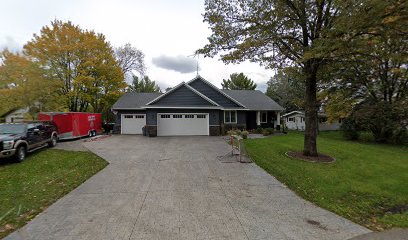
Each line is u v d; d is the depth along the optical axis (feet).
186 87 67.51
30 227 13.89
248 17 32.68
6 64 59.93
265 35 31.22
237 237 12.87
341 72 46.11
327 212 16.81
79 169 28.14
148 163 31.04
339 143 54.13
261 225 14.37
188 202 17.88
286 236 13.09
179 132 67.41
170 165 29.94
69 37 72.74
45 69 64.85
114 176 25.03
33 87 59.52
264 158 33.91
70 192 20.08
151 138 60.23
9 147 31.71
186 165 29.96
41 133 40.68
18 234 13.10
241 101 84.43
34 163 32.60
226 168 28.58
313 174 27.02
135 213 15.81
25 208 16.63
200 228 13.82
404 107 58.39
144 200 18.20
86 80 73.15
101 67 77.97
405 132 60.39
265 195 19.79
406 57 28.71
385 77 63.41
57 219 14.93
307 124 36.40
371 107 62.34
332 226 14.57
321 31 29.63
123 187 21.38
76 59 75.05
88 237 12.73
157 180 23.56
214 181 23.40
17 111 75.15
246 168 28.63
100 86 82.07
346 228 14.34
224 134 70.23
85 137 63.93
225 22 33.37
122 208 16.66
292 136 64.59
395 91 65.10
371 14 24.02
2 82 59.57
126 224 14.24
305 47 31.24
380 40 29.48
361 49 29.14
